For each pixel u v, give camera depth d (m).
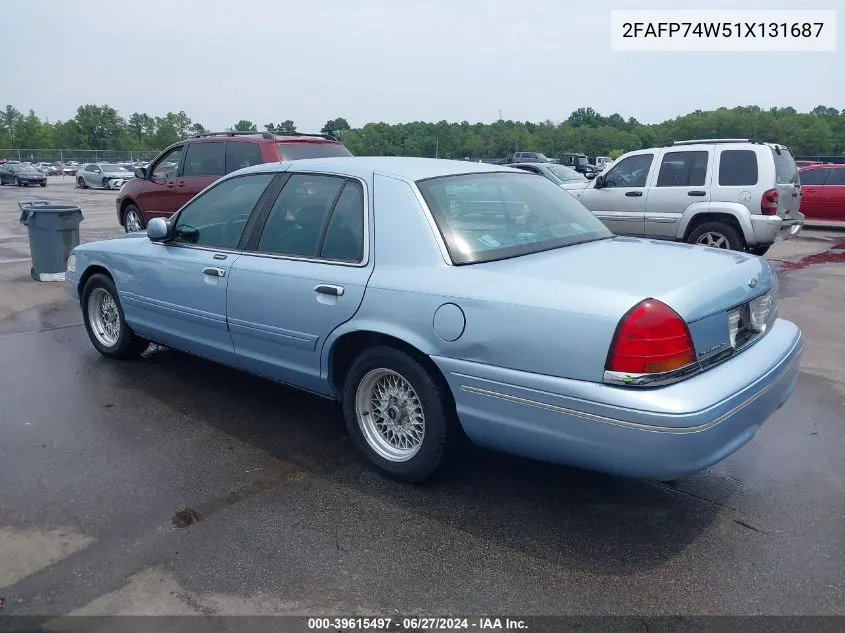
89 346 6.39
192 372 5.70
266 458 4.20
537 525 3.47
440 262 3.60
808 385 5.49
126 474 3.98
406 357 3.67
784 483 3.90
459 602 2.91
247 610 2.85
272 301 4.22
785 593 2.96
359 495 3.77
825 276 10.23
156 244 5.20
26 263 10.96
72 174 53.41
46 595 2.93
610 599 2.92
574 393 3.08
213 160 10.53
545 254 3.79
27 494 3.74
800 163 21.70
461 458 4.18
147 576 3.06
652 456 2.95
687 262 3.62
